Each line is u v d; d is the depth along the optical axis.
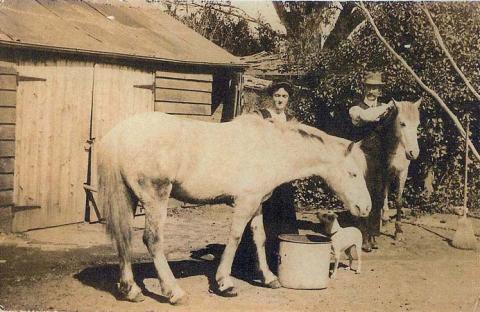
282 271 4.55
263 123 4.34
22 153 5.45
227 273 4.25
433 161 7.00
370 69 6.87
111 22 6.80
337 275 4.89
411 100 6.81
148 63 6.41
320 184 6.87
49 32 5.66
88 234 5.62
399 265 5.15
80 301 3.97
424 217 6.79
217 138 4.10
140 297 4.02
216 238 5.62
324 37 7.33
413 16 6.73
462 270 5.05
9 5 5.84
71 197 5.91
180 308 3.94
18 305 3.86
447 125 6.95
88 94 5.93
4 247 5.03
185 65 6.73
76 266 4.68
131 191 3.92
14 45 5.16
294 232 4.91
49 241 5.31
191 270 4.78
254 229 4.49
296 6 7.47
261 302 4.16
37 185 5.60
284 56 7.43
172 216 6.52
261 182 4.20
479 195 7.07
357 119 5.95
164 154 3.84
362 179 4.66
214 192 4.10
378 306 4.15
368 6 6.95
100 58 5.99
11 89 5.29
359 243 4.89
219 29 8.05
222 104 7.33
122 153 3.82
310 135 4.47
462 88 6.74
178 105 6.73
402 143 5.41
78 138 5.91
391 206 7.02
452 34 6.71
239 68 7.15
